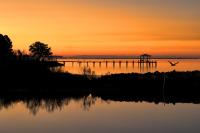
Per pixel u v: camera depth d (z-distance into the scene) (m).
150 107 57.12
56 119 47.00
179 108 56.00
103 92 78.12
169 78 91.25
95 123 44.12
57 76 97.12
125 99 67.31
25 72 102.75
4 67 109.00
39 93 76.12
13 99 67.06
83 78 95.25
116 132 39.25
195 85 83.81
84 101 64.31
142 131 39.59
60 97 70.06
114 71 177.38
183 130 40.00
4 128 41.88
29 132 39.81
